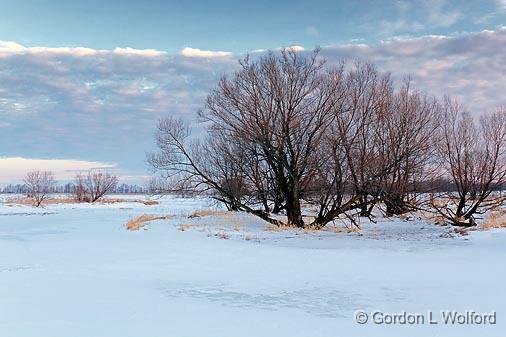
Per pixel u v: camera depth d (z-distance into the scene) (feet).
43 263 46.24
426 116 100.22
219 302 29.91
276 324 24.86
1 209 166.20
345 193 88.58
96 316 26.45
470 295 30.86
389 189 88.84
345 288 33.71
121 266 44.34
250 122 84.23
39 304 29.22
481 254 48.37
